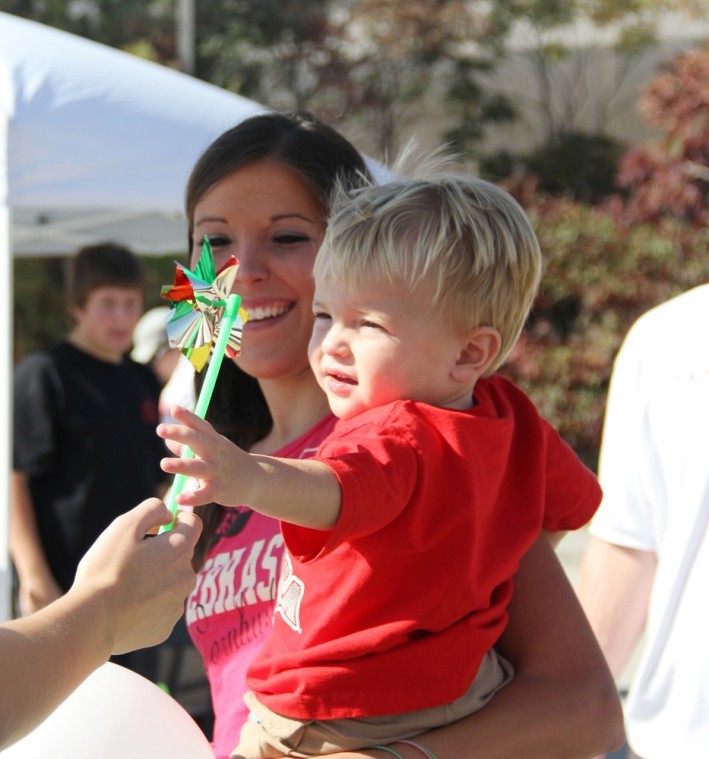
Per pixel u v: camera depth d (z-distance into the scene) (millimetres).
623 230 10914
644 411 2510
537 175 14797
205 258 1445
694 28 15625
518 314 1733
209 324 1427
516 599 1791
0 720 1071
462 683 1600
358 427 1586
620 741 1745
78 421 4414
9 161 3465
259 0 15719
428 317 1629
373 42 15906
